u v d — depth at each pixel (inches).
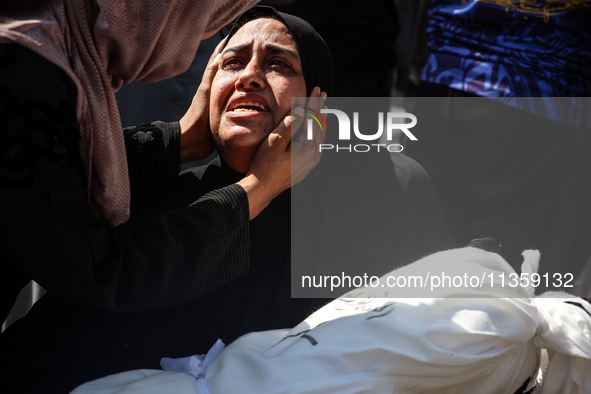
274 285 60.9
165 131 62.2
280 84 59.2
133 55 44.8
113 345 55.2
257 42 60.1
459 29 81.9
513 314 43.9
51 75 40.0
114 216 47.9
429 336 42.4
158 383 44.2
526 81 77.5
